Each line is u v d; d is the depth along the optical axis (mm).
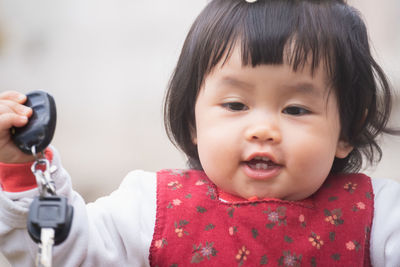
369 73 2742
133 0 16203
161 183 2719
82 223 2488
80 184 7449
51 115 2244
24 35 14695
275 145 2469
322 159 2539
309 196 2707
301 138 2480
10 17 15531
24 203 2348
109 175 7758
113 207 2621
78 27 15141
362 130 2771
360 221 2637
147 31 14531
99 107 10891
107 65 12969
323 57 2529
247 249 2527
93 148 8859
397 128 3541
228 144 2508
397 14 13023
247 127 2484
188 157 3006
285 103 2492
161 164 8117
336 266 2545
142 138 9281
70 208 2035
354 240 2592
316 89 2514
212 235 2562
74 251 2453
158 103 10961
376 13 13062
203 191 2668
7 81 12281
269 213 2547
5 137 2277
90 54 13633
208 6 2779
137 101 11109
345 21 2662
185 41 2840
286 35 2484
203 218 2598
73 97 11406
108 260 2521
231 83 2510
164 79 11938
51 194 2084
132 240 2553
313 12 2588
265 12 2564
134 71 12516
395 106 4449
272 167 2518
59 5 16062
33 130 2217
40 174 2102
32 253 2406
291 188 2539
